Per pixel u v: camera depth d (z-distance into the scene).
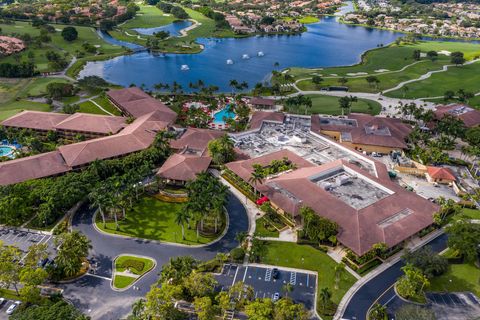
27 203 135.38
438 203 147.62
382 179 151.75
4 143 191.25
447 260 117.00
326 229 121.81
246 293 102.69
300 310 93.31
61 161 163.12
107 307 102.81
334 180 152.75
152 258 120.31
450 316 102.00
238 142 189.75
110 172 158.00
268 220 138.75
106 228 132.75
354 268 116.88
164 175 155.75
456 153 195.62
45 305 94.69
